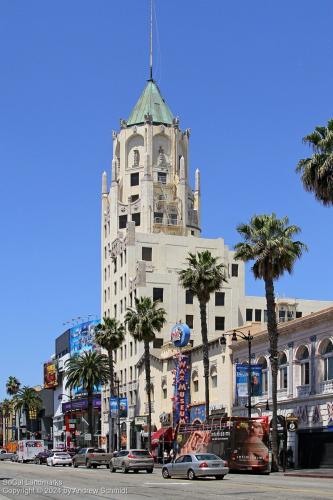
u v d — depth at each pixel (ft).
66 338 486.79
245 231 184.24
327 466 181.27
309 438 190.39
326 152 149.18
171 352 287.28
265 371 214.28
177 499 84.99
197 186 424.05
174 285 343.87
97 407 408.67
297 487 104.12
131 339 340.39
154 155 409.90
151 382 301.22
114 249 377.30
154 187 401.70
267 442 159.33
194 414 255.50
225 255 362.12
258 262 179.93
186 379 262.67
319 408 184.44
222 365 238.48
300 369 196.75
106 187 415.64
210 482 121.90
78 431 447.01
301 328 194.29
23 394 545.85
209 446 164.25
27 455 320.09
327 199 148.56
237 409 227.81
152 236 358.23
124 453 173.37
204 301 212.23
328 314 180.34
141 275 339.77
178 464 135.85
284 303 365.61
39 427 579.48
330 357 182.70
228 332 234.79
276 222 182.80
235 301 356.59
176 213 403.34
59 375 501.56
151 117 410.31
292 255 178.40
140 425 312.09
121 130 414.41
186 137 424.87
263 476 146.51
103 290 397.80
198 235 416.87
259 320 361.10
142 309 253.85
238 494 90.89
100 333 307.99
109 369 333.42
